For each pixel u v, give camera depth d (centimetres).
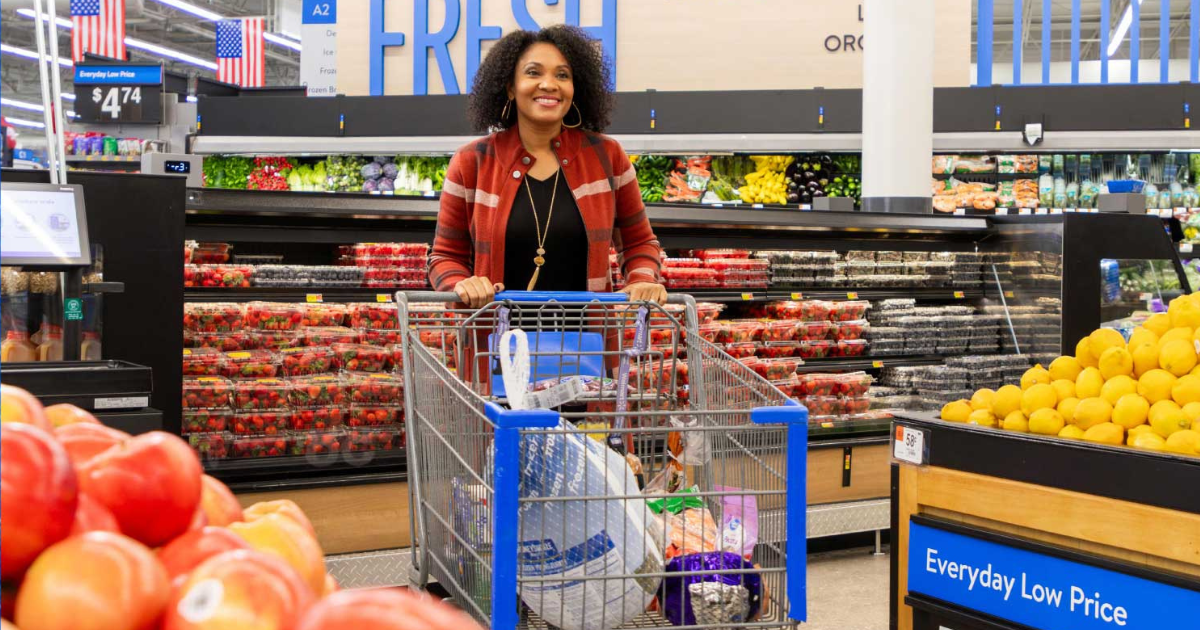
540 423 176
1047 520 239
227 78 1212
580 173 288
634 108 782
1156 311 493
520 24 893
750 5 870
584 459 183
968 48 847
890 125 657
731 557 196
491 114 296
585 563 179
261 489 338
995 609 247
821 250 515
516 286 286
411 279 411
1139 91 765
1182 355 238
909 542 268
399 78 909
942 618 259
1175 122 766
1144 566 222
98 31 1111
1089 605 229
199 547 68
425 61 905
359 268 403
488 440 186
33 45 1980
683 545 192
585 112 300
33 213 235
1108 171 834
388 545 356
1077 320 484
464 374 234
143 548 62
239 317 365
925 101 659
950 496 259
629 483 191
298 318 372
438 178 861
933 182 824
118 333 293
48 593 58
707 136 779
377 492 354
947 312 525
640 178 847
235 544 70
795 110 773
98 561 59
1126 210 536
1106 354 248
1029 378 266
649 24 879
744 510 195
